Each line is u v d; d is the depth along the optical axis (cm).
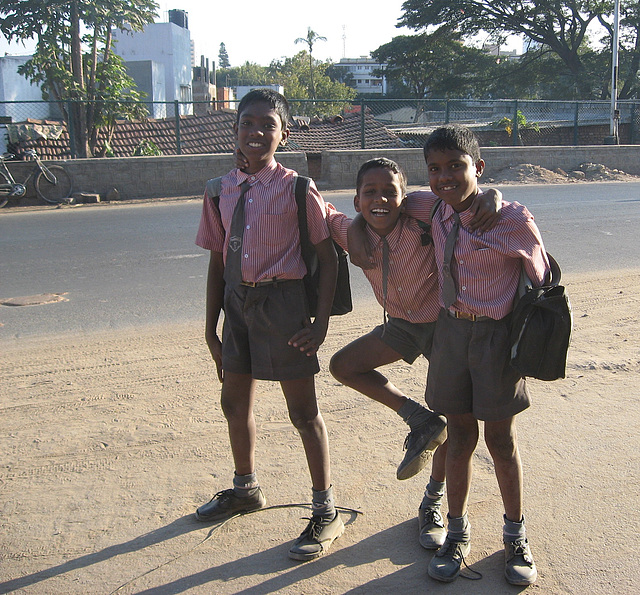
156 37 3697
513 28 4944
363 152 1734
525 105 2744
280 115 266
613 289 666
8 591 252
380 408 403
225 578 258
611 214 1168
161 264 820
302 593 249
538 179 1825
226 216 271
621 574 255
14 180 1462
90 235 1034
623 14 4522
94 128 1903
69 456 349
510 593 247
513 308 245
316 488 280
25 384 442
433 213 257
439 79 5625
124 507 305
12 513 301
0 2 1822
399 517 296
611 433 366
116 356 496
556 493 309
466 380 253
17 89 2675
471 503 303
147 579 258
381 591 249
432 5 5028
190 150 2014
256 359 271
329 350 502
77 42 1864
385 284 275
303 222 268
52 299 663
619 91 4531
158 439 366
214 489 319
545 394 417
